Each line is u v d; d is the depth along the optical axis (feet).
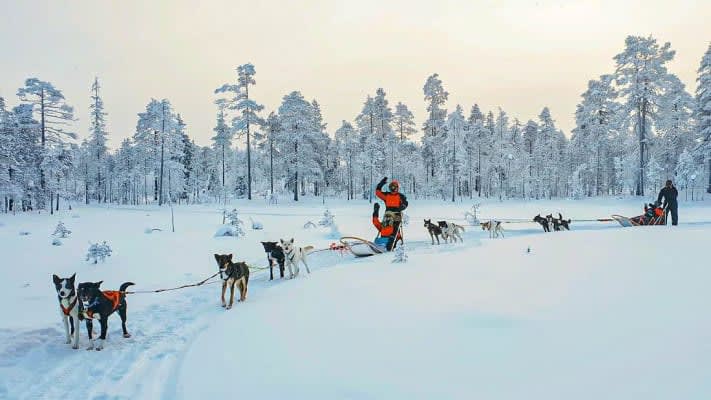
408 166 207.92
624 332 15.65
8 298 27.99
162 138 180.65
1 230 75.87
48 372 17.74
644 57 148.56
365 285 27.68
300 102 184.85
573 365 13.17
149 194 275.80
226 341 18.76
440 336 16.89
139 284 33.27
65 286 20.21
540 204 141.49
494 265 31.53
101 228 78.28
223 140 227.81
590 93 188.65
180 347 20.35
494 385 12.31
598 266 28.27
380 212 122.72
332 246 49.47
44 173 143.23
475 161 205.26
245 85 176.24
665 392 10.98
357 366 14.60
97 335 22.08
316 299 24.90
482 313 19.27
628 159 160.35
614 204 132.57
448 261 34.91
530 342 15.43
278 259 35.76
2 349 19.44
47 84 149.38
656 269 26.30
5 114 153.28
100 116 219.82
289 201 177.88
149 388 15.90
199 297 29.76
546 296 21.45
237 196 231.30
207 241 57.67
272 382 13.99
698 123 160.04
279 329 19.65
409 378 13.32
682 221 75.87
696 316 16.93
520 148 242.37
